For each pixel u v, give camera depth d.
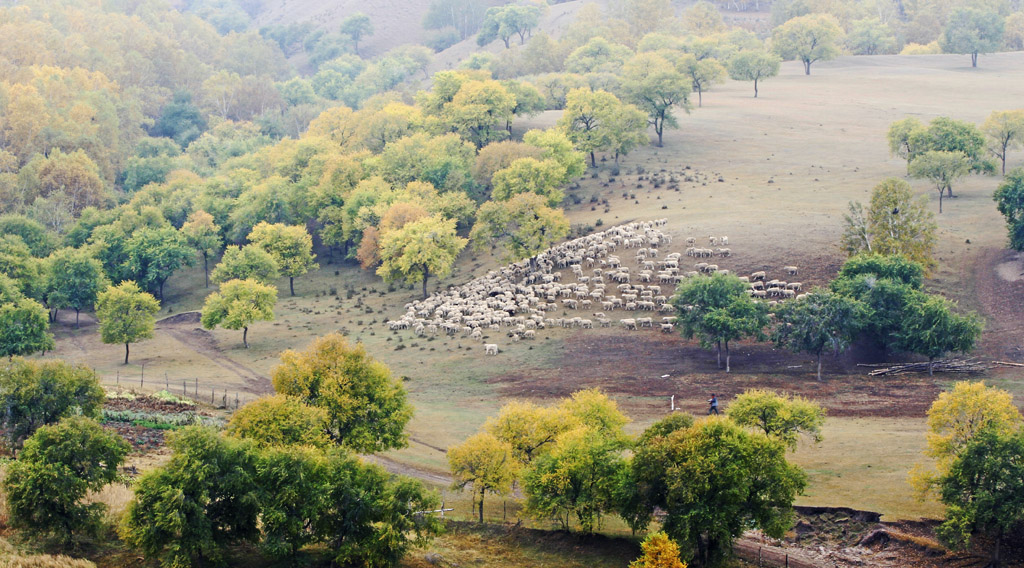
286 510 64.06
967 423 73.81
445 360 123.12
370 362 86.69
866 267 120.19
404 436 85.56
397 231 156.12
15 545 65.06
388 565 63.44
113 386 116.44
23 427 82.06
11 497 64.75
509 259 149.25
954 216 149.88
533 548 70.06
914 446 85.25
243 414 76.38
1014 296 122.00
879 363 111.44
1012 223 130.25
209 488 63.88
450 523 74.69
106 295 135.38
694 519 64.06
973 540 69.44
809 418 77.38
